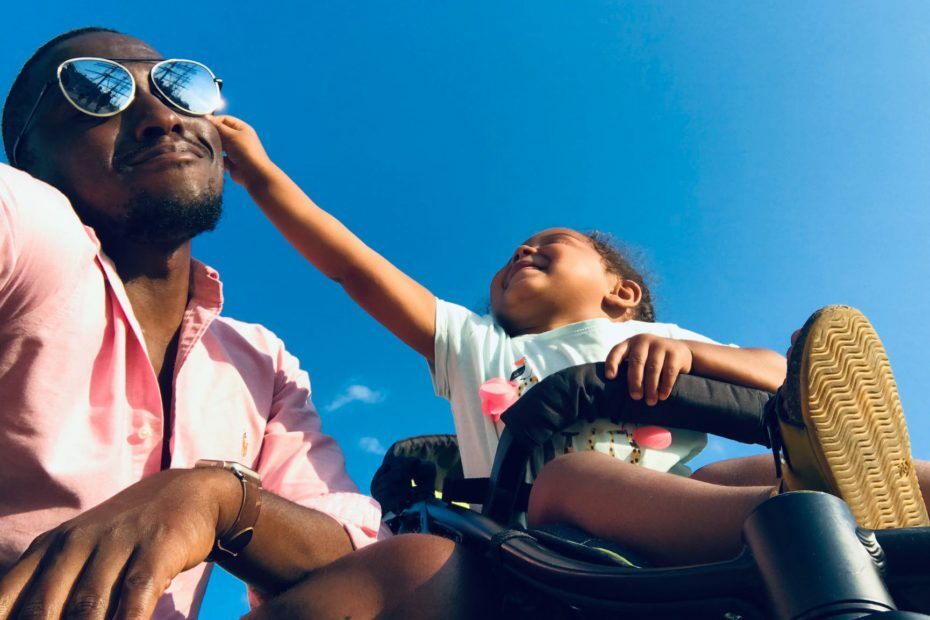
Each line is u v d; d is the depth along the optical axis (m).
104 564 0.36
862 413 0.55
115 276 0.62
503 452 0.71
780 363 0.82
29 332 0.56
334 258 0.89
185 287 0.71
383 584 0.47
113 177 0.65
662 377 0.73
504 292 0.99
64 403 0.57
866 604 0.34
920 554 0.37
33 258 0.55
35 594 0.35
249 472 0.46
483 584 0.50
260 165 0.88
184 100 0.69
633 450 0.76
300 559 0.50
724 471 0.75
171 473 0.43
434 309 0.92
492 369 0.87
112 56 0.69
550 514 0.64
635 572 0.42
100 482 0.58
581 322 0.91
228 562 0.47
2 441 0.56
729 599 0.39
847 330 0.55
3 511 0.56
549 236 1.05
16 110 0.71
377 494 0.80
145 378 0.62
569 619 0.47
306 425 0.76
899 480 0.56
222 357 0.72
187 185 0.67
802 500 0.38
